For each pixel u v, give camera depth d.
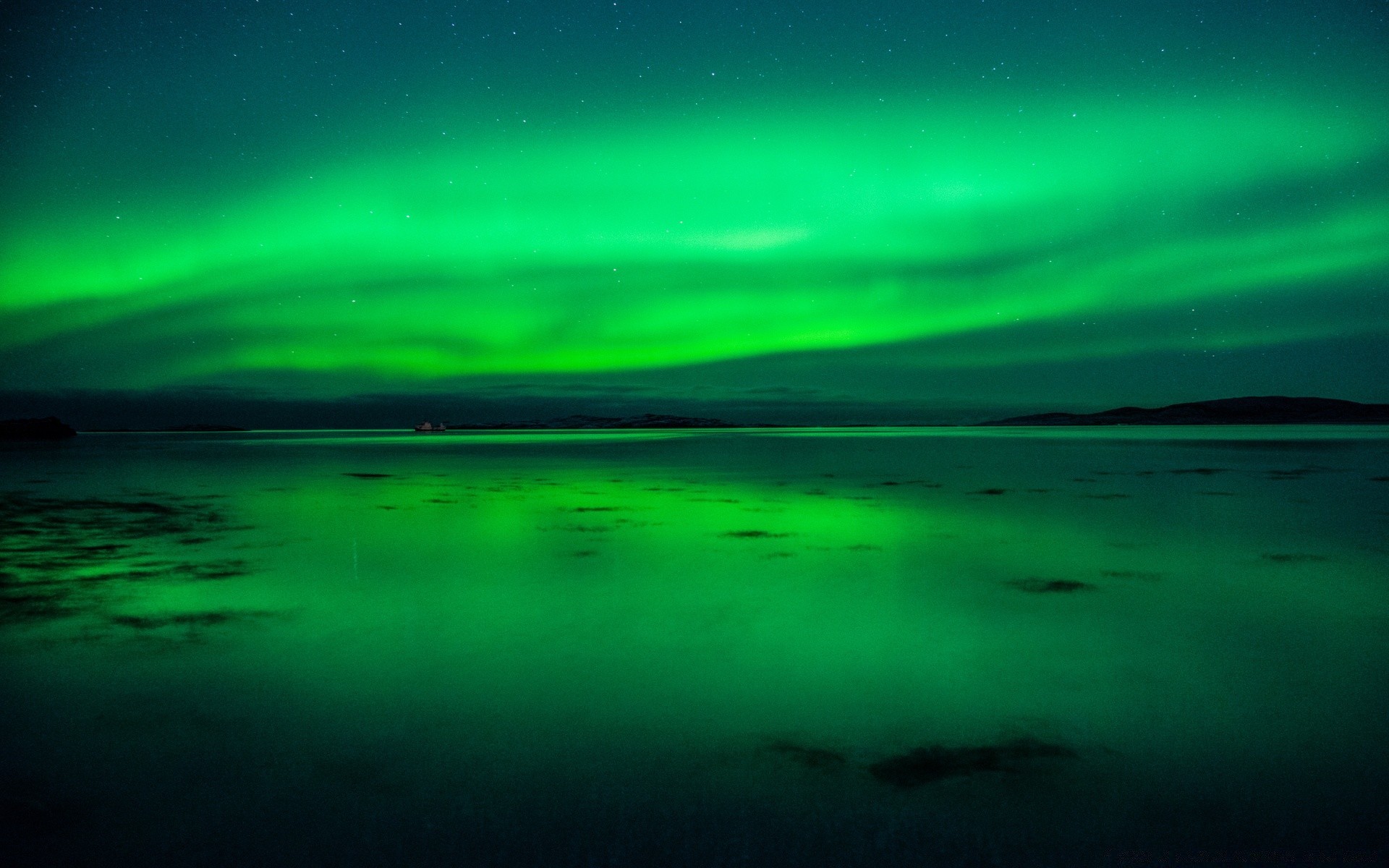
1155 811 2.70
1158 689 3.86
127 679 4.05
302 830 2.59
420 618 5.25
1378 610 5.39
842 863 2.39
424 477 17.47
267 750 3.20
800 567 6.95
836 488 14.34
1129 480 15.65
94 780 2.94
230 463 23.59
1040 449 30.33
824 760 3.10
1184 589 6.02
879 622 5.12
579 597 5.86
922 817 2.66
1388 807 2.72
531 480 16.53
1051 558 7.34
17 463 23.75
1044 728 3.41
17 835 2.56
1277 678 4.02
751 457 25.95
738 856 2.44
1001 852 2.46
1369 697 3.75
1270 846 2.49
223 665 4.28
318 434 82.00
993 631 4.88
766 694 3.82
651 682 3.99
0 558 7.45
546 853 2.46
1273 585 6.13
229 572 6.78
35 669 4.20
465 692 3.86
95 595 5.91
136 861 2.42
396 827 2.61
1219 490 13.48
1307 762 3.07
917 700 3.73
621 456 27.64
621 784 2.91
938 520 9.93
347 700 3.75
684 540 8.45
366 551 7.82
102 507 11.77
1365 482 14.83
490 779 2.95
